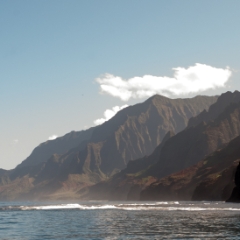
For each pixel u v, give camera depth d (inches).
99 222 2999.5
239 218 3097.9
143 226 2637.8
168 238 2070.6
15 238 2155.5
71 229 2551.7
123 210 4537.4
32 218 3518.7
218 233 2224.4
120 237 2135.8
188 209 4429.1
